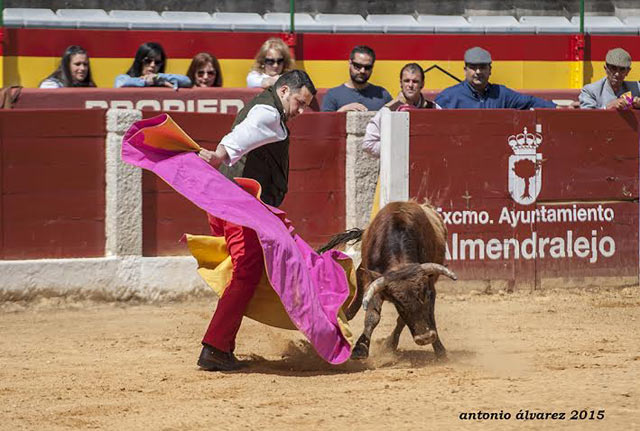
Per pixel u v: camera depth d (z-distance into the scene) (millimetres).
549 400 6395
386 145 11633
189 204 11508
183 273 11375
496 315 10484
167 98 12227
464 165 11836
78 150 11148
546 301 11445
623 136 12250
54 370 7730
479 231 11914
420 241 7703
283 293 7113
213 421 6023
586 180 12164
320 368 7688
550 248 12109
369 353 8352
